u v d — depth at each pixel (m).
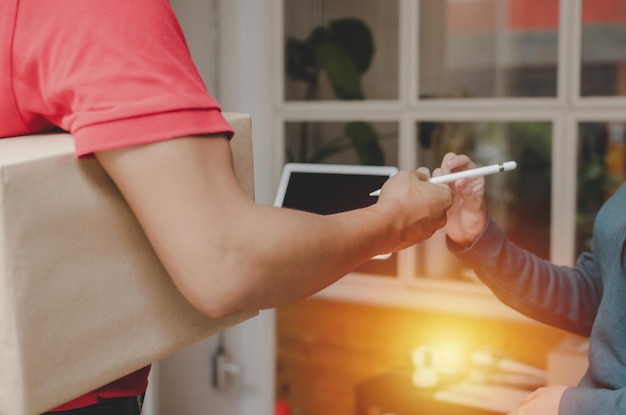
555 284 1.32
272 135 2.33
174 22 0.68
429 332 2.18
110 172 0.63
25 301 0.63
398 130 2.19
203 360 2.49
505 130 2.07
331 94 2.26
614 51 1.94
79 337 0.67
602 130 1.98
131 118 0.61
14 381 0.64
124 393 0.82
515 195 2.08
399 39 2.16
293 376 2.40
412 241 0.81
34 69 0.67
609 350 1.09
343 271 0.70
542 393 1.09
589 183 2.00
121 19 0.63
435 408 2.14
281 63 2.30
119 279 0.69
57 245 0.65
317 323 2.34
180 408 2.53
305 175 1.08
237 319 0.81
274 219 0.64
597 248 1.17
